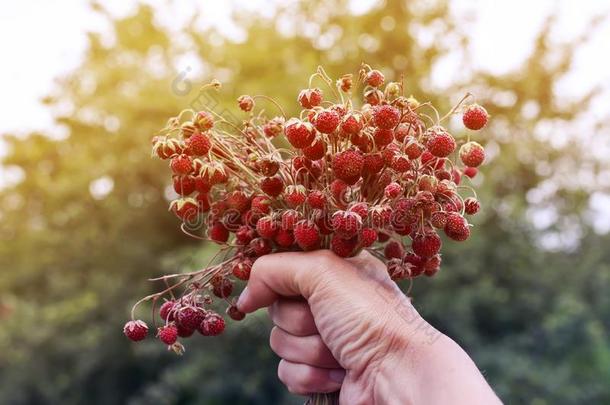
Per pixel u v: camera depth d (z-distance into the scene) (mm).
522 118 2859
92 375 2650
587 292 2564
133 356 2533
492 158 2543
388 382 422
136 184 2699
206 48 2590
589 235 2869
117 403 2629
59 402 2701
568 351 2199
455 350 417
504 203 2406
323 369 471
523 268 2328
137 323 452
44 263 3020
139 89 2588
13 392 2738
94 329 2547
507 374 2041
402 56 2711
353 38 2555
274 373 2137
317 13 2723
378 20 2744
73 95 3031
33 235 3113
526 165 2764
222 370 2131
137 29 2838
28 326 2629
